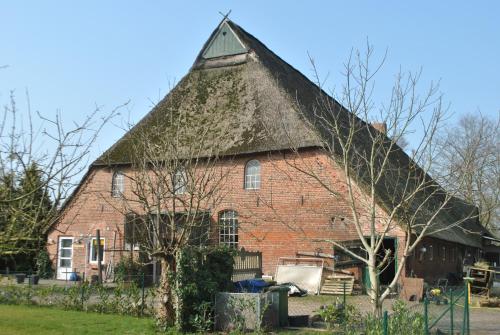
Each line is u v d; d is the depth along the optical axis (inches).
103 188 1171.9
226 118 1133.1
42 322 568.7
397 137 479.8
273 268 1013.8
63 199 281.4
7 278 916.0
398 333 420.2
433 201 1237.7
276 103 1107.3
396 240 906.7
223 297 555.5
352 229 947.3
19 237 275.4
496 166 1323.8
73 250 1205.7
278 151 1027.3
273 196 1029.2
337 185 958.4
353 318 490.0
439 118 545.3
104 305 661.3
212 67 1285.7
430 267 1101.1
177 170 620.7
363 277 948.6
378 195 813.2
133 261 1017.5
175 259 554.6
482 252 1756.9
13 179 277.1
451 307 493.0
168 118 1082.7
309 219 992.2
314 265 978.1
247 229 1043.9
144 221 627.2
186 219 586.6
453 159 789.2
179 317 539.8
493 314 780.6
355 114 500.4
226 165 1066.1
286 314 587.8
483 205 1453.0
